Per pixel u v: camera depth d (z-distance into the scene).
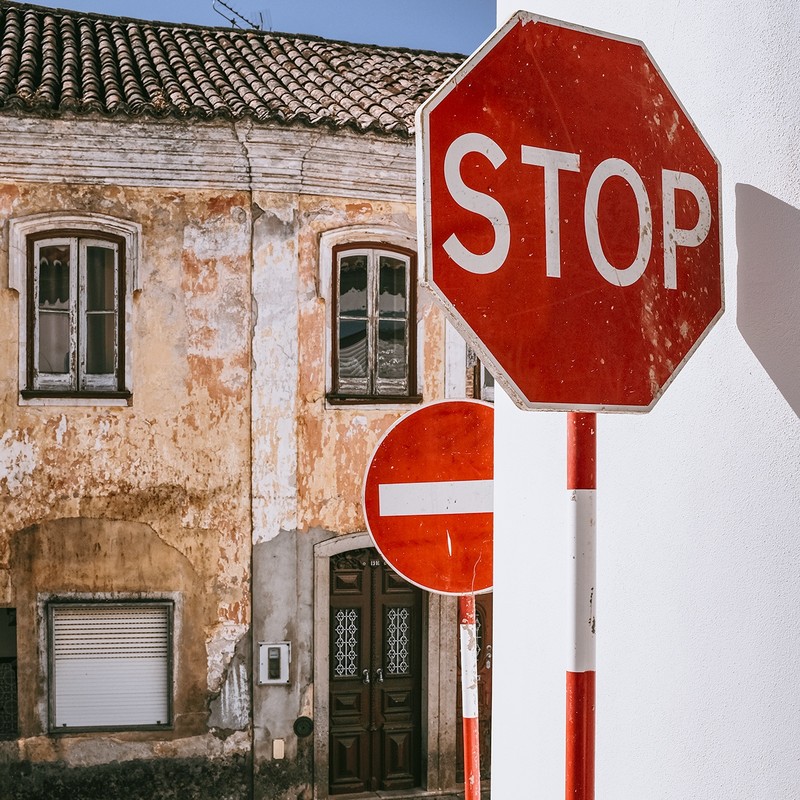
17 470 8.85
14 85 9.14
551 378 1.64
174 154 9.05
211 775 9.04
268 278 9.28
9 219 8.84
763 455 2.00
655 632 2.36
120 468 9.02
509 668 3.12
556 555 2.84
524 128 1.64
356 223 9.52
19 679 8.83
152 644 9.12
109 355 9.18
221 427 9.19
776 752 1.95
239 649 9.14
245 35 11.78
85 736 8.87
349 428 9.45
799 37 1.93
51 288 9.08
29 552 8.86
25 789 8.78
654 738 2.35
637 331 1.74
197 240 9.18
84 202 8.98
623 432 2.52
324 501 9.36
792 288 1.92
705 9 2.22
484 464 3.89
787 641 1.93
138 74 10.01
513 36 1.64
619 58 1.78
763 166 2.01
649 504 2.40
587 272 1.69
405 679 9.71
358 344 9.67
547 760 2.85
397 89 10.53
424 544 3.83
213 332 9.20
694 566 2.22
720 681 2.12
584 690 1.68
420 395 9.68
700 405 2.21
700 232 1.86
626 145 1.76
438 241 1.55
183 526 9.10
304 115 8.98
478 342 1.58
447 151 1.57
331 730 9.48
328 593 9.39
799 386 1.90
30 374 8.98
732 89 2.12
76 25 11.11
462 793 9.59
